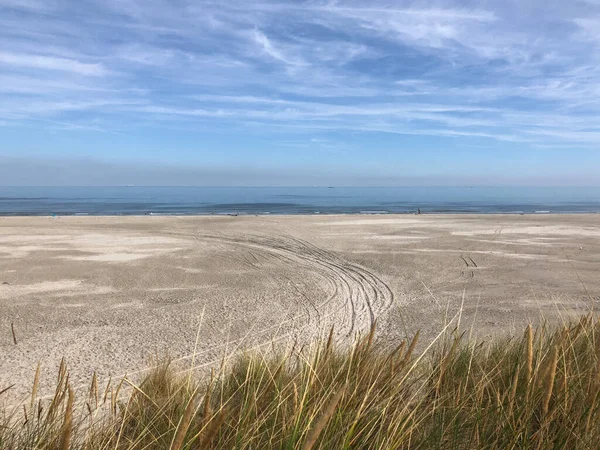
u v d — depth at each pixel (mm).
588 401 2400
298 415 2377
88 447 2488
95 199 82875
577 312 9234
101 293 11141
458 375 3291
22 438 2502
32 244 18672
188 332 8172
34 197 94188
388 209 54125
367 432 2404
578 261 15367
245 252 17219
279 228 24578
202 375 5707
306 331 8328
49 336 7848
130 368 6340
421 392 3000
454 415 2586
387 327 8578
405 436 2383
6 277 12695
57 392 2539
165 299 10664
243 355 4363
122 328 8383
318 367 3074
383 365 2924
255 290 11641
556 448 2334
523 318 8898
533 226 26016
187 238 20781
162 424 2824
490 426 2531
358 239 20609
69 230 23250
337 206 60781
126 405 3129
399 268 14391
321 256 16438
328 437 2299
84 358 6754
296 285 12219
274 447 2406
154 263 14969
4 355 6832
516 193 147750
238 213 45406
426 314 9445
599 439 2258
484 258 15922
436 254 16750
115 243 19125
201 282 12469
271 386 3062
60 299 10516
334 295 11188
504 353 3547
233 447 2291
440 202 75375
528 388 2420
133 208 53438
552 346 3254
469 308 9820
